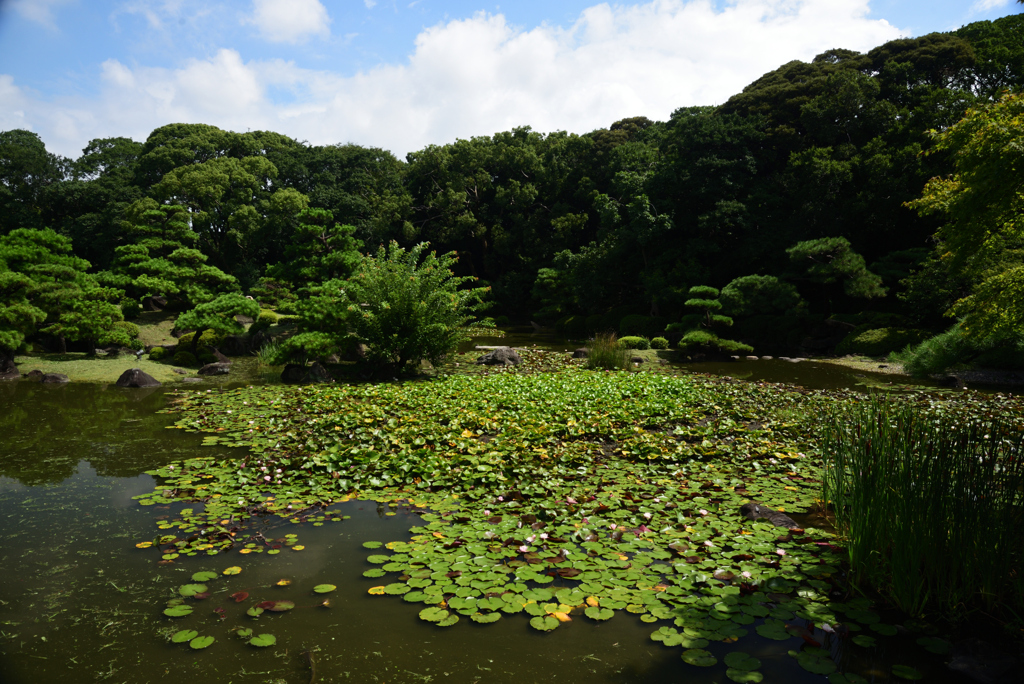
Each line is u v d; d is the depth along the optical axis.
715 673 2.59
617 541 3.93
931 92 20.45
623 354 14.22
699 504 4.61
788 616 3.02
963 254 7.43
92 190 32.16
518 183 33.97
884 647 2.78
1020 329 8.80
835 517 4.22
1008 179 6.25
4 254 13.63
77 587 3.38
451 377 11.58
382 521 4.39
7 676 2.57
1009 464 3.18
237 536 4.10
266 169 34.06
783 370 14.12
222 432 7.13
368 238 34.94
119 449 6.41
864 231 21.12
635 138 35.50
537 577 3.43
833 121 22.64
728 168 23.73
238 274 30.05
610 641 2.86
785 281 20.55
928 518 3.06
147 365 12.70
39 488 5.16
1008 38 22.48
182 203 30.00
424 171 37.09
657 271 23.69
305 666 2.65
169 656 2.72
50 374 11.23
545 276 28.89
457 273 37.81
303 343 11.35
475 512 4.49
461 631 2.94
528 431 6.75
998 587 3.03
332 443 6.42
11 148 34.12
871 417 4.07
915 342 15.33
